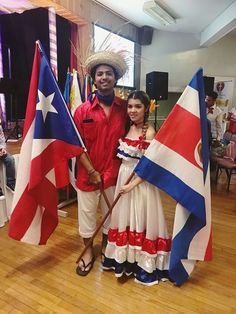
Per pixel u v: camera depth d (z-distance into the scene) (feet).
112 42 6.29
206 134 5.63
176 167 5.57
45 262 6.82
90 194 6.27
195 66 21.35
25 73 12.57
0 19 12.51
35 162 5.74
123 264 6.09
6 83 12.22
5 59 13.10
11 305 5.42
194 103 5.47
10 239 7.84
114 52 5.79
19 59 12.62
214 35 17.61
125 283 6.10
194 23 18.20
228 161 13.03
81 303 5.51
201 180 5.56
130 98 5.69
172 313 5.31
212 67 21.33
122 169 5.99
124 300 5.61
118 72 5.98
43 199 6.14
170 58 21.38
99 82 5.81
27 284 6.01
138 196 5.85
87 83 9.18
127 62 6.17
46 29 11.26
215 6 14.99
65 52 12.11
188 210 5.64
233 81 20.97
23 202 6.14
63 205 10.15
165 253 6.08
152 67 21.44
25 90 12.57
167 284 6.10
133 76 20.20
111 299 5.63
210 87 17.75
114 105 6.11
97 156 6.17
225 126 17.98
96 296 5.70
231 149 13.56
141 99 5.63
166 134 5.55
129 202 5.97
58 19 11.69
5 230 8.35
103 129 6.01
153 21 18.57
